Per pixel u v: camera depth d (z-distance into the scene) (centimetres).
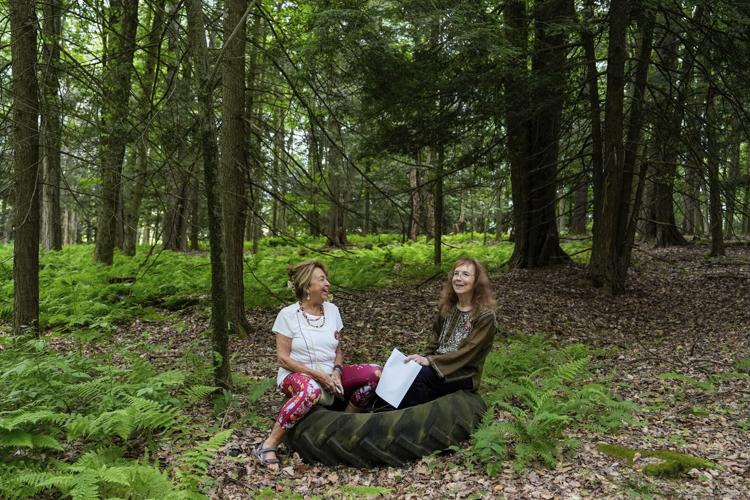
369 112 1078
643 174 1213
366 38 845
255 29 900
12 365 504
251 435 450
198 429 451
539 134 1389
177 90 768
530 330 892
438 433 410
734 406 515
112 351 650
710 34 1050
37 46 723
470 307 455
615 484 355
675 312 1076
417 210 2316
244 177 797
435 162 1409
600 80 1530
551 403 430
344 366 466
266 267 1338
